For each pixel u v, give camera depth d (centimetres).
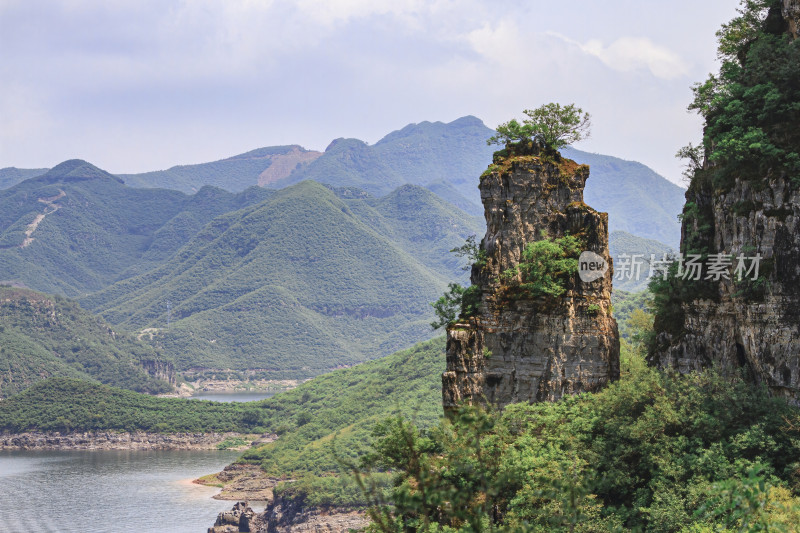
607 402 6319
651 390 6131
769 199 5747
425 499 2942
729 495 3378
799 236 5594
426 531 2891
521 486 5391
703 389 5978
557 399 6781
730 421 5656
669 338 6662
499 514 5222
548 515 4903
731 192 6094
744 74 6606
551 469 5322
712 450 5422
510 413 6512
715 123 6712
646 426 5788
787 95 6122
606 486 5647
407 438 3156
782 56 6275
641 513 5447
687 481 5419
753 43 6669
